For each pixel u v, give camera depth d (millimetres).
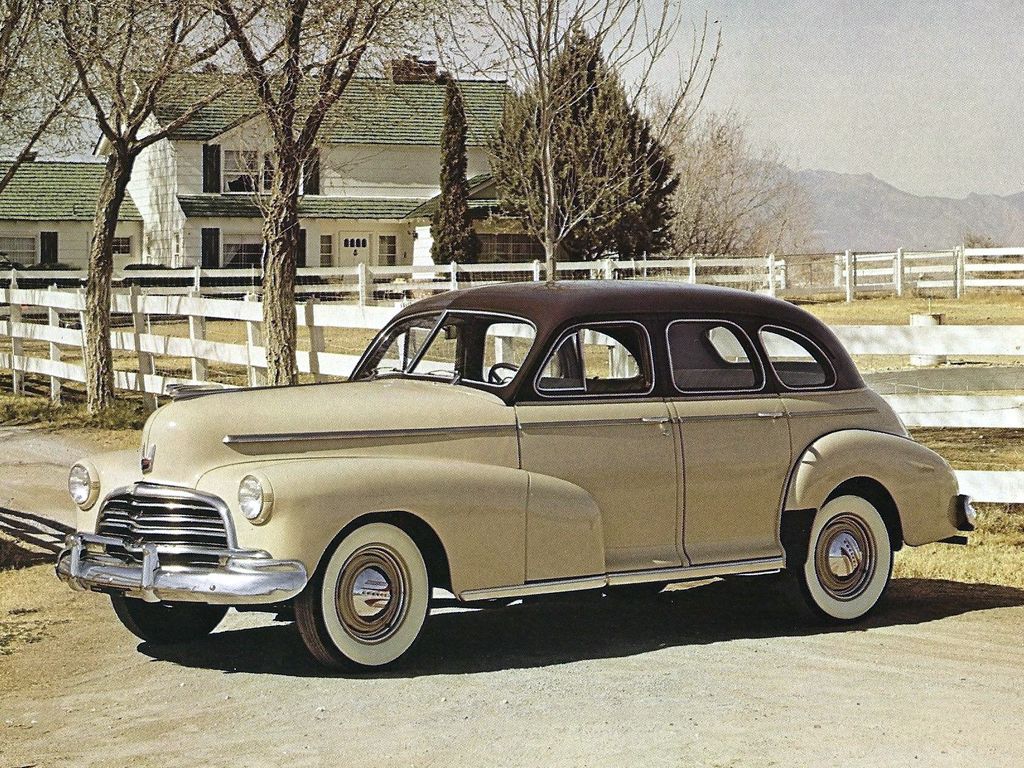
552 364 7457
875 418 8359
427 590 6930
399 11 14094
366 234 47844
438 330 7797
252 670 7051
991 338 11469
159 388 19469
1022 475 10656
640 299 7762
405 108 48844
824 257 40531
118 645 7867
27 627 8383
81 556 7141
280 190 15016
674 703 6160
